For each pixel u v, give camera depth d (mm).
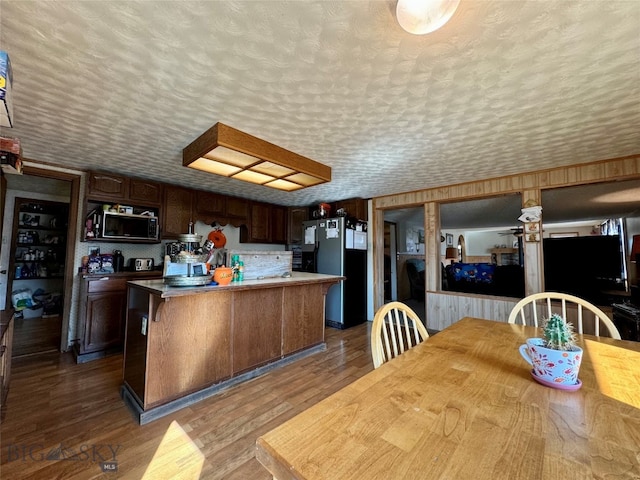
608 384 912
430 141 2408
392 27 1190
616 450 594
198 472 1435
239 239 4926
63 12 1109
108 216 3162
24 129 2184
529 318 3213
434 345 1294
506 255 9812
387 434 646
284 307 2854
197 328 2148
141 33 1229
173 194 3807
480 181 3617
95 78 1552
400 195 4395
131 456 1535
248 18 1146
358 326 4371
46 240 4887
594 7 1083
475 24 1171
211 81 1585
